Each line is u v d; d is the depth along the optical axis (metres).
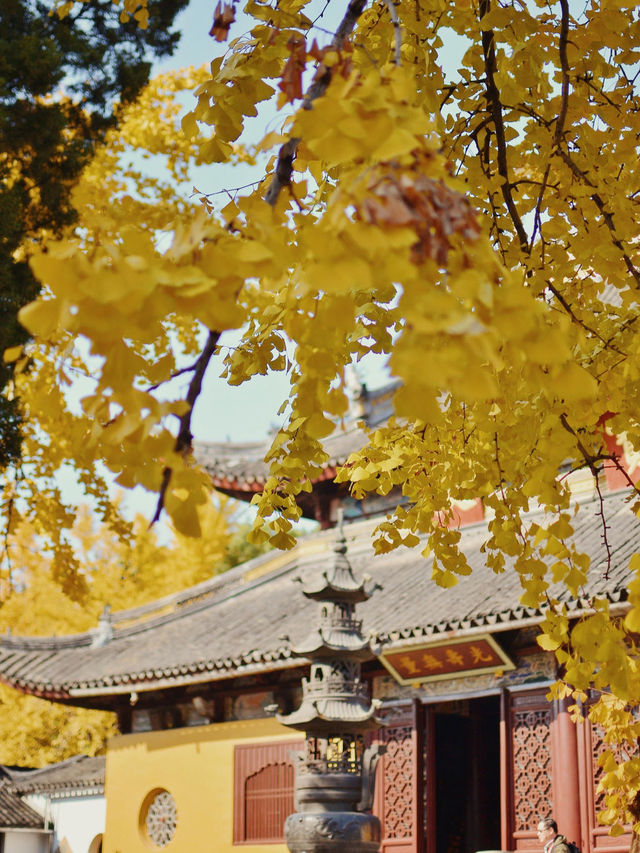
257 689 16.31
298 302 2.37
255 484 20.53
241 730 16.33
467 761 17.34
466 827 17.03
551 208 3.54
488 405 3.42
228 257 1.77
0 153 9.26
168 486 1.86
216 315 1.73
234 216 2.22
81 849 21.19
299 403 2.63
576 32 3.44
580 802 12.28
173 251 1.76
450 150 3.78
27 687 18.19
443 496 4.04
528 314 1.64
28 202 9.16
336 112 1.68
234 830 15.83
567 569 3.30
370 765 8.32
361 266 1.56
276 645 15.38
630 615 2.53
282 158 2.56
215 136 3.08
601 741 12.34
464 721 17.50
